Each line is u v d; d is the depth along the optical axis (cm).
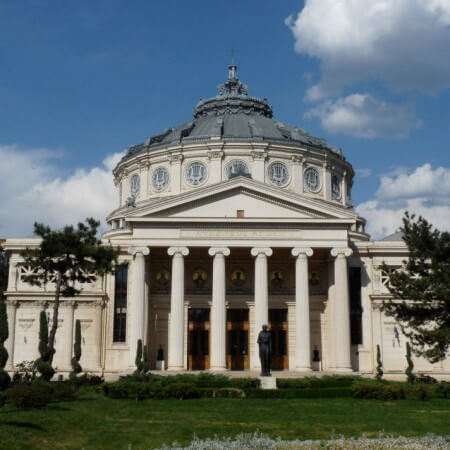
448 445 2703
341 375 6044
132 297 6662
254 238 6688
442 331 4819
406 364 7000
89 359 7044
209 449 2633
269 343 5078
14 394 3666
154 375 5691
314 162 8312
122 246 7225
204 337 7225
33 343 7094
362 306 7144
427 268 5125
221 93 9619
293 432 3175
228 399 4400
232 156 8031
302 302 6600
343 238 6706
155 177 8275
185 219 6675
